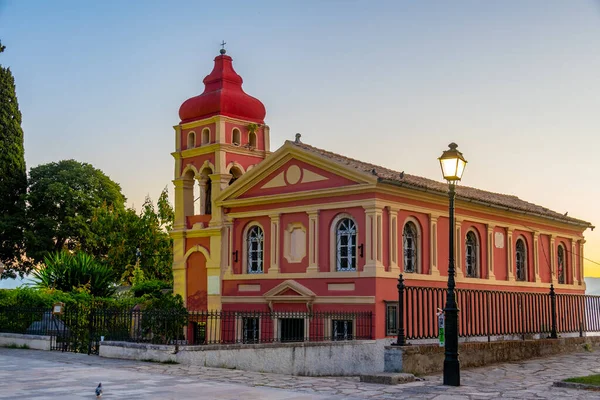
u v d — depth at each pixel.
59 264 37.50
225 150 32.59
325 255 28.05
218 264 31.67
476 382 17.25
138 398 12.78
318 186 28.44
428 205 29.11
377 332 25.95
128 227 47.19
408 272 28.02
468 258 31.66
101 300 33.38
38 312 24.30
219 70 34.34
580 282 40.25
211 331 28.58
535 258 36.00
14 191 53.50
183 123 34.28
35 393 13.24
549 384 16.73
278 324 29.22
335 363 23.33
